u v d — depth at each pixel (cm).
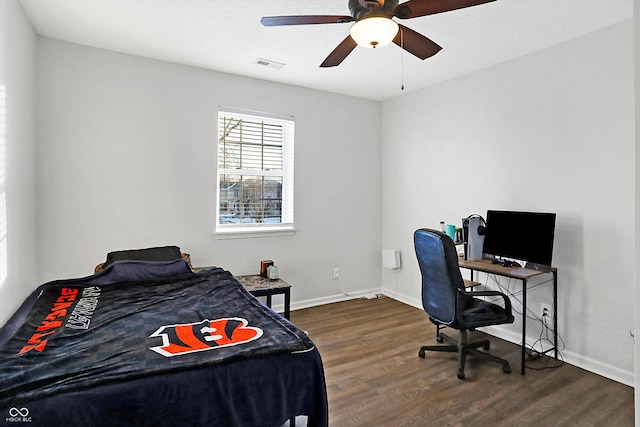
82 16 251
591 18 245
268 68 348
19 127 234
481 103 343
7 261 208
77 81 296
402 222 437
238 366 147
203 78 349
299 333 174
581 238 272
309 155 413
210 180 356
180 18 253
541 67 296
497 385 246
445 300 262
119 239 316
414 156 418
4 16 202
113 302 221
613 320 255
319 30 269
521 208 311
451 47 292
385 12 169
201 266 355
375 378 255
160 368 136
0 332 175
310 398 160
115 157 312
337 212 435
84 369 135
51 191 289
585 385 246
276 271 356
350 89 413
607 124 256
